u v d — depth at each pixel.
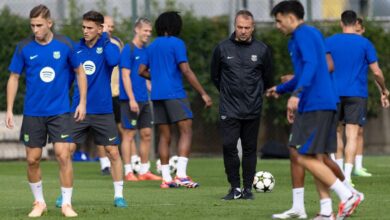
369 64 41.56
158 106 41.03
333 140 25.98
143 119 45.75
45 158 63.69
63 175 28.41
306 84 25.17
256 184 37.34
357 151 47.47
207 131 64.56
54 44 28.09
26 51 28.14
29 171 28.78
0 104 62.91
